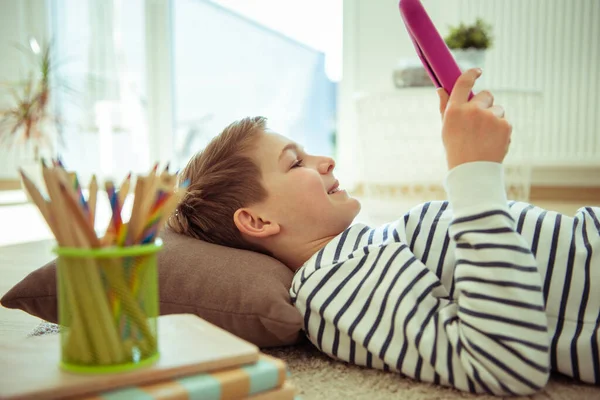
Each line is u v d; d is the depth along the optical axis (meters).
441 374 0.64
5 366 0.51
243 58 4.08
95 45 3.52
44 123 3.09
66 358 0.50
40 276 0.79
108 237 0.53
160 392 0.47
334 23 3.25
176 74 3.72
